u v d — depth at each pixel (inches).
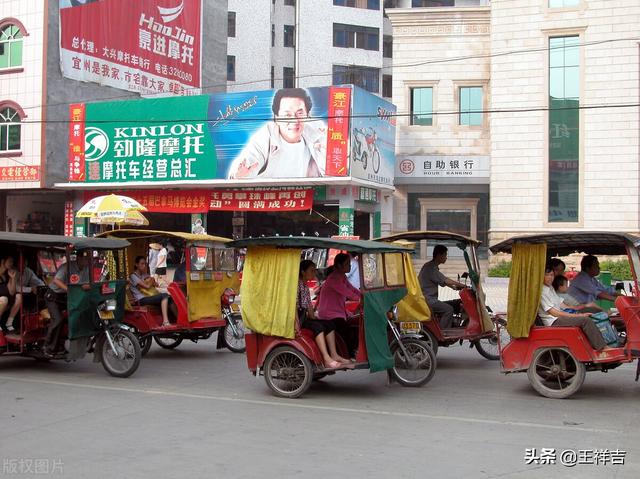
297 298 346.0
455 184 1144.8
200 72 1359.5
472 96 1142.3
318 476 217.6
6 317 413.1
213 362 454.6
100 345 400.5
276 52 1708.9
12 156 1091.9
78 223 1098.1
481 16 1128.8
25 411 308.5
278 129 977.5
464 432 273.1
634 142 996.6
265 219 1238.9
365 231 1138.0
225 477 216.5
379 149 1040.8
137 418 295.6
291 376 342.3
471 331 432.1
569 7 1021.8
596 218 1011.3
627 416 300.4
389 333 375.6
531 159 1040.8
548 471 223.6
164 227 1267.2
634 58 995.3
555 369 340.5
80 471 222.8
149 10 1234.6
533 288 342.0
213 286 481.7
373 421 292.0
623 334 392.2
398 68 1159.6
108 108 1064.2
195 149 1019.3
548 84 1033.5
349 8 1743.4
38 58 1074.1
